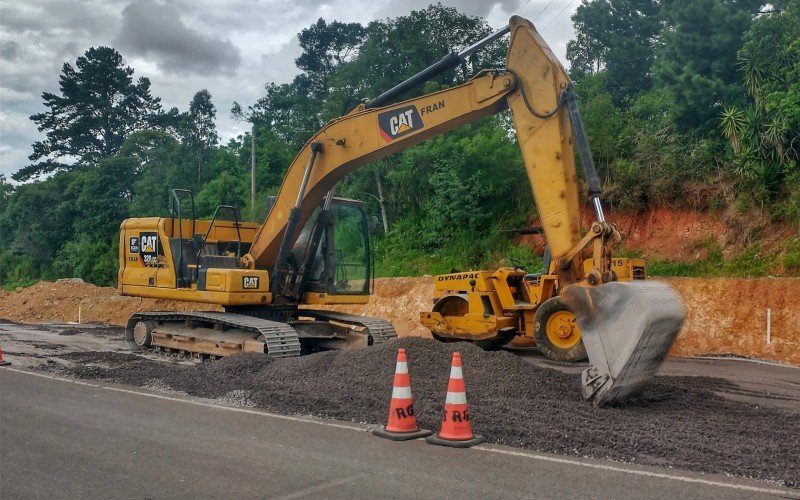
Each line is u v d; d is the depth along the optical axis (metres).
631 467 5.78
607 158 24.84
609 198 23.88
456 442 6.43
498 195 27.53
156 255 13.77
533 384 8.72
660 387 9.30
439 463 5.90
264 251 12.88
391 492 5.18
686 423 7.30
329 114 33.47
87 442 6.67
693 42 24.61
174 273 13.30
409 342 10.26
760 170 20.33
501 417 7.26
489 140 27.02
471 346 10.09
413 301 22.69
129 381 9.98
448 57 10.53
